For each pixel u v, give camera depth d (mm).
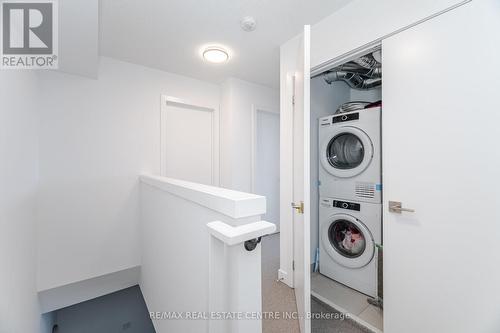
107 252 2230
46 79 1930
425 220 1153
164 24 1700
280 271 2033
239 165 2865
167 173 2682
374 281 1766
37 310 1780
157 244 1667
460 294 1038
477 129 984
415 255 1192
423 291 1162
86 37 1503
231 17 1618
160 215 1590
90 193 2143
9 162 1112
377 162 1783
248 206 717
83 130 2105
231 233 605
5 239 1031
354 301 1734
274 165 3453
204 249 910
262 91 3064
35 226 1796
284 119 1984
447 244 1079
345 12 1479
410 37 1190
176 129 2754
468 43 1002
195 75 2709
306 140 1260
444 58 1075
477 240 990
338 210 2045
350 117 1953
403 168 1234
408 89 1205
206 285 886
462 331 1030
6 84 1076
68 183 2035
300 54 1493
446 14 1063
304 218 1257
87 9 1251
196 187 1063
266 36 1865
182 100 2705
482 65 967
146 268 2088
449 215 1071
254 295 717
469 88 1003
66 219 2023
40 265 1891
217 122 3010
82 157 2102
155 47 2055
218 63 2385
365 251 1809
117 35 1854
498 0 932
